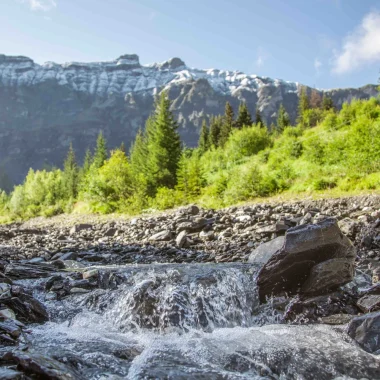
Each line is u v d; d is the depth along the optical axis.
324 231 5.50
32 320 5.05
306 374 3.42
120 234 15.21
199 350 3.88
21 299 5.24
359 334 4.01
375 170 17.92
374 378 3.36
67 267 8.66
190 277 5.77
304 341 4.01
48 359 3.29
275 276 5.51
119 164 35.12
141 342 4.24
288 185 20.03
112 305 5.47
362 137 21.00
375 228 9.27
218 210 16.45
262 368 3.51
